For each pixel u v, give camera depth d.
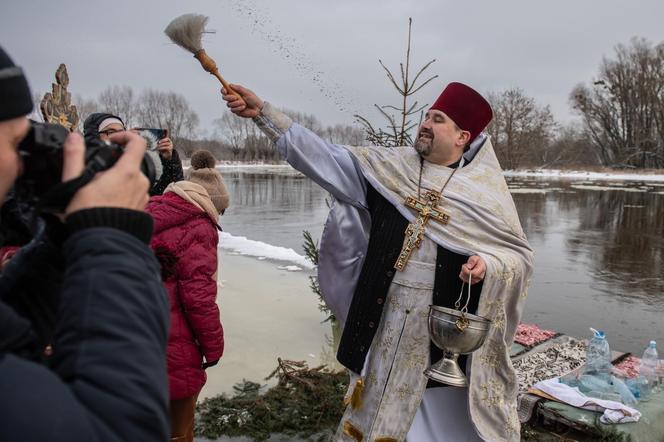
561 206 24.25
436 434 3.08
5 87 0.98
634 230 16.72
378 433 3.02
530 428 4.21
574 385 4.50
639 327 7.19
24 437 0.84
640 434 3.96
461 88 3.20
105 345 0.96
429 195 3.12
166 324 1.06
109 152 1.11
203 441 3.92
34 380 0.90
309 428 4.07
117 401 0.93
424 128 3.22
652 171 66.31
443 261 3.06
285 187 32.84
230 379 4.84
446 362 2.81
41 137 1.06
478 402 2.99
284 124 3.05
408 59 5.01
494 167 3.32
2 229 1.36
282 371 4.86
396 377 3.04
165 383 1.01
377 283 3.10
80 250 1.02
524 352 5.30
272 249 10.98
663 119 70.69
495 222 3.10
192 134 77.00
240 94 2.97
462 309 2.85
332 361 5.28
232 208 20.97
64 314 0.99
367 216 3.26
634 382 4.57
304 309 6.84
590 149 79.31
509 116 65.12
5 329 0.96
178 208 2.91
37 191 1.12
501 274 2.92
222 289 7.70
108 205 1.05
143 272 1.04
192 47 2.65
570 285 9.47
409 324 3.05
